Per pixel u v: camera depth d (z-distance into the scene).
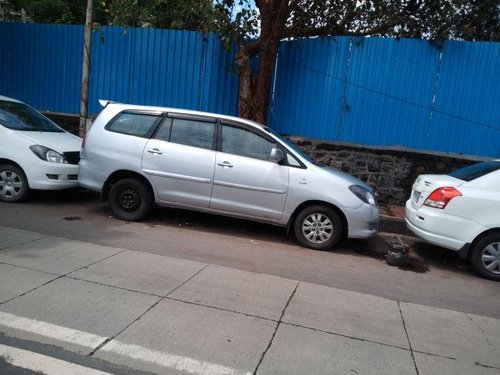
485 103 9.12
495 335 4.30
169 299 4.43
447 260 6.87
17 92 11.34
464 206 6.11
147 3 10.70
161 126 7.14
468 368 3.64
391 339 4.02
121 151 7.15
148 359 3.39
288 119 9.94
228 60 9.92
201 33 9.95
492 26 10.67
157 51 10.26
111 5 11.26
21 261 5.08
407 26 9.89
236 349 3.62
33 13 15.68
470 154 9.29
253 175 6.72
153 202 7.29
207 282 4.95
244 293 4.73
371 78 9.49
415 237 8.08
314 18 10.34
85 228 6.68
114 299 4.32
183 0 10.16
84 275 4.84
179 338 3.72
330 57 9.62
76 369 3.20
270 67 8.95
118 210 7.32
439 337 4.15
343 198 6.55
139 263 5.36
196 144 6.99
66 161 7.86
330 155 9.70
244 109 9.13
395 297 5.07
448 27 9.17
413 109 9.41
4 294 4.24
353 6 10.17
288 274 5.48
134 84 10.47
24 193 7.72
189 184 6.94
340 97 9.66
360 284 5.40
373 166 9.56
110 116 7.34
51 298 4.24
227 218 8.04
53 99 11.10
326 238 6.68
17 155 7.62
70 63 10.89
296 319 4.24
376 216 6.74
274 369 3.38
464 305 5.07
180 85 10.21
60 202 8.20
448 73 9.20
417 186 6.92
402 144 9.53
